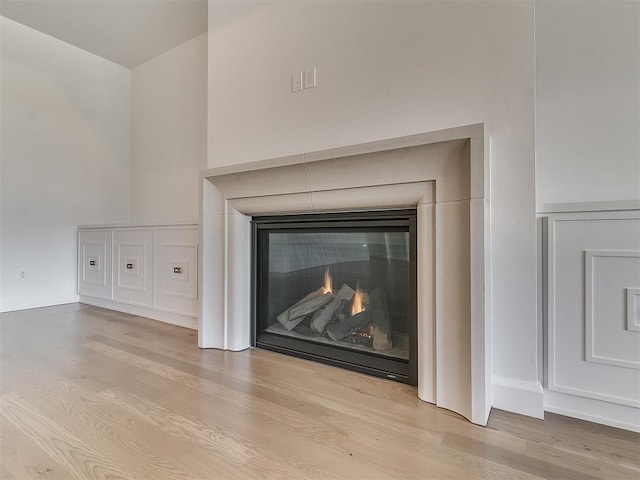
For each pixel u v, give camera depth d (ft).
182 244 8.39
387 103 5.48
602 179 4.91
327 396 4.78
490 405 4.41
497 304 4.52
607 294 4.06
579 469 3.26
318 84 6.20
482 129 4.05
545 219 4.47
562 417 4.26
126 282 9.81
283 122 6.64
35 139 10.73
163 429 3.89
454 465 3.32
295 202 5.92
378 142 4.68
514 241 4.43
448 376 4.44
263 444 3.64
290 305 6.58
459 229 4.37
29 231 10.62
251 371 5.65
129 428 3.90
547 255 4.42
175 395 4.75
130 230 9.67
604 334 4.08
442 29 4.99
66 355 6.33
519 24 4.46
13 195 10.30
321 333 6.21
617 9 4.80
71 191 11.54
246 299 6.81
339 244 6.02
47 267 10.96
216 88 7.65
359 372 5.64
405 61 5.31
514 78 4.48
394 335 5.46
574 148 5.08
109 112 12.52
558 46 5.15
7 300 10.18
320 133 6.18
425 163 4.59
